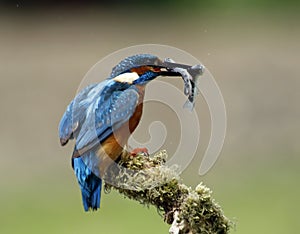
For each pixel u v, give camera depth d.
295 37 29.89
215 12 33.88
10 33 32.59
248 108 22.56
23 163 19.45
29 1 35.44
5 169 19.16
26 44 31.08
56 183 18.48
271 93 23.69
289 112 22.25
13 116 22.48
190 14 34.12
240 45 29.33
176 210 6.59
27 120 22.16
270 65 26.47
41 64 28.05
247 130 20.97
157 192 6.65
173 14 34.34
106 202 16.02
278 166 18.95
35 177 18.81
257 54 27.92
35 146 20.39
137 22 33.88
